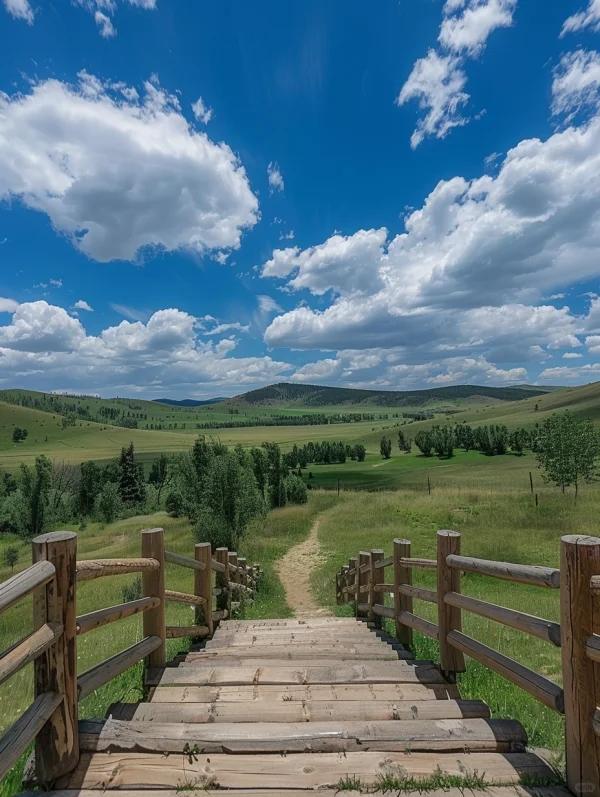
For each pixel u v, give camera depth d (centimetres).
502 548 1340
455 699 330
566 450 2480
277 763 244
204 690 348
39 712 213
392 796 223
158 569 387
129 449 5666
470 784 229
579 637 227
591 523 1603
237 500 1769
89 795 222
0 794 246
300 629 603
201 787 227
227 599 709
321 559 1517
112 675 293
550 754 257
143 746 252
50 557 234
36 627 229
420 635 568
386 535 1719
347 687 357
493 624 720
